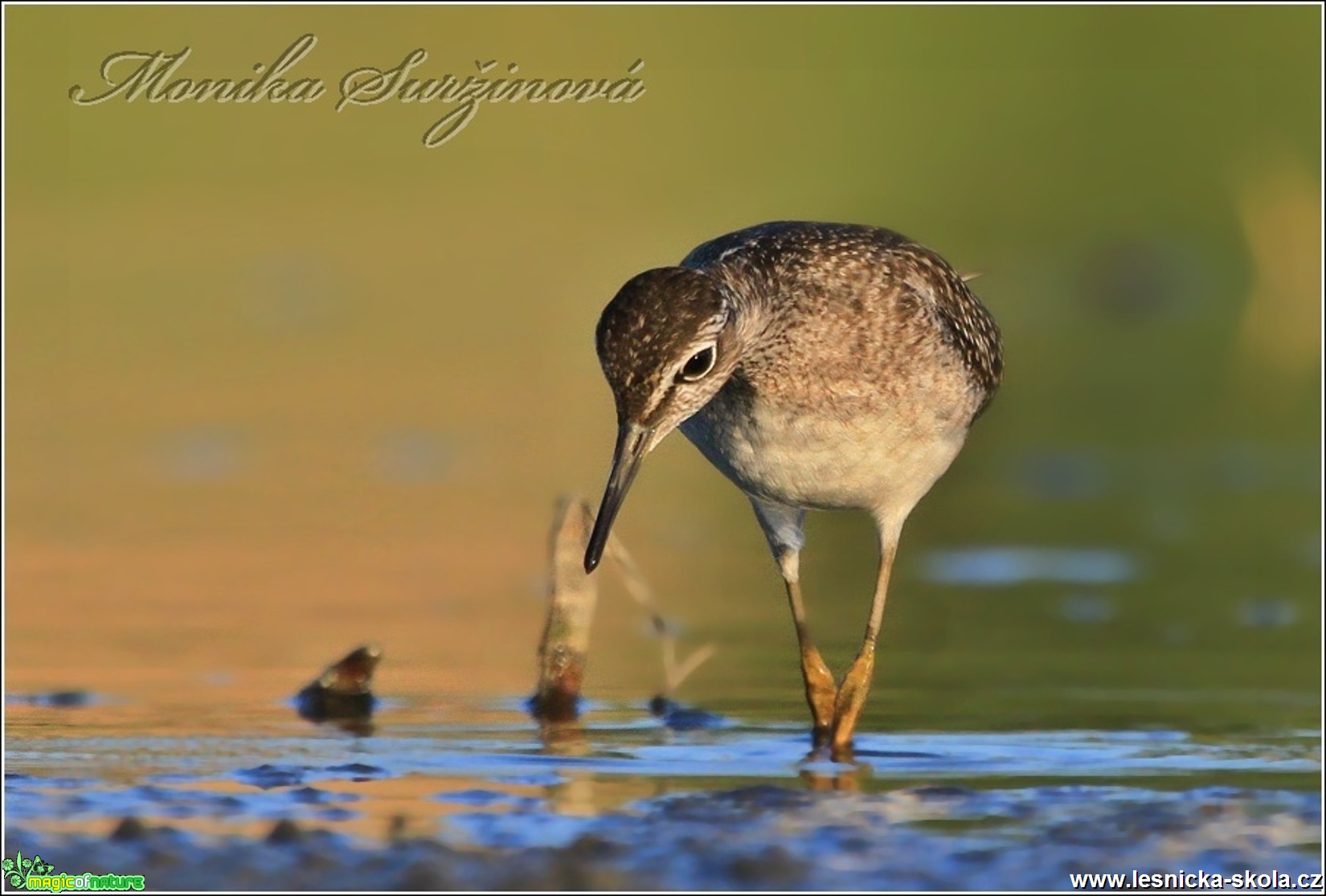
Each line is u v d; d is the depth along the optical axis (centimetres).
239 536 1507
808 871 735
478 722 1014
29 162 2583
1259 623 1259
